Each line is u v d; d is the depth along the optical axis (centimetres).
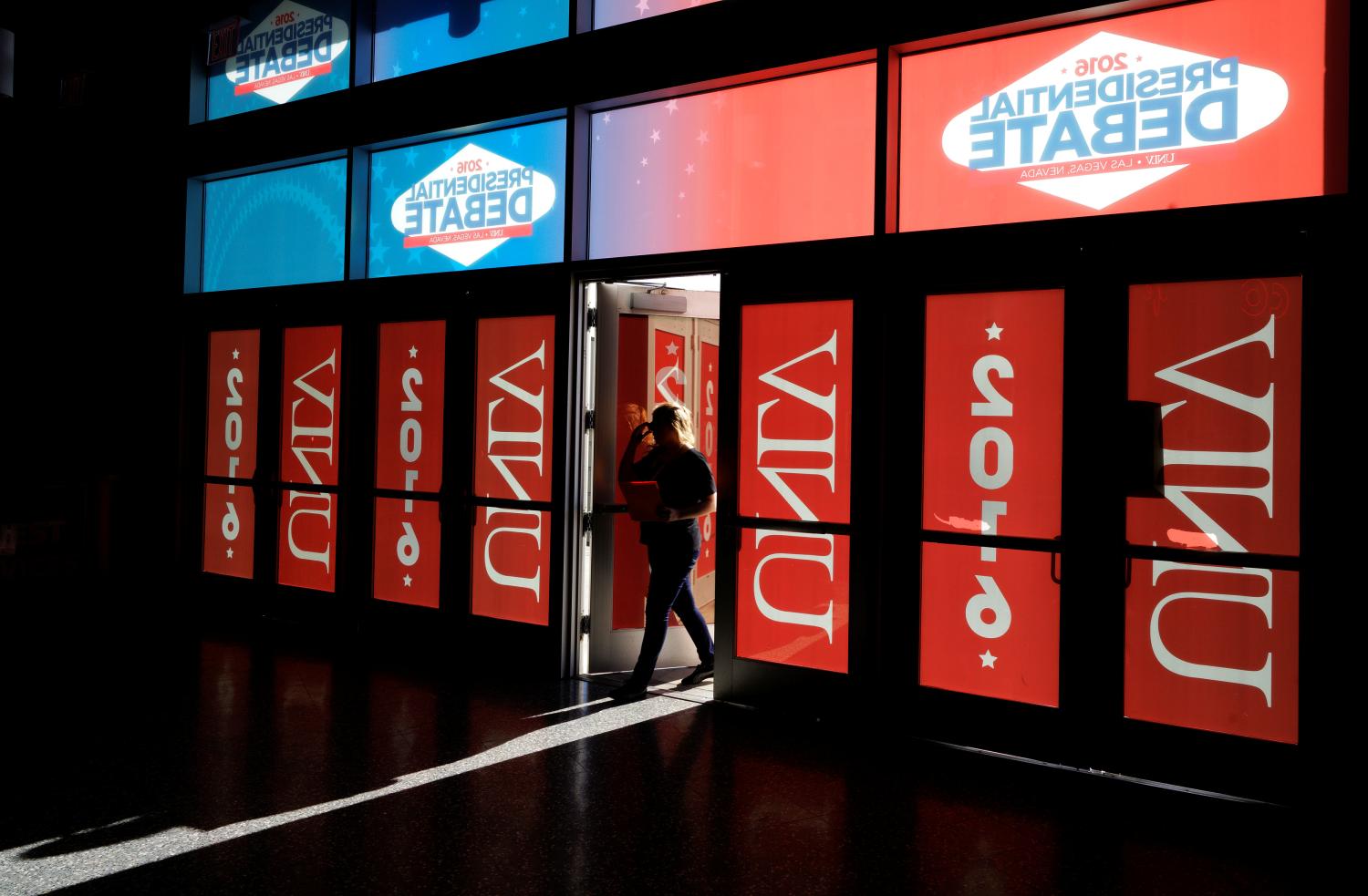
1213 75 387
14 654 586
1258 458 371
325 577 655
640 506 501
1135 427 395
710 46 498
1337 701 355
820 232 481
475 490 590
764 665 489
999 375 428
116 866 306
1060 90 421
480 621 584
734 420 500
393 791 373
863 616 457
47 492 773
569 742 436
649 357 578
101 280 761
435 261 616
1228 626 376
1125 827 350
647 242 535
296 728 451
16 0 760
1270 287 370
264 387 687
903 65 459
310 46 670
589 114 556
